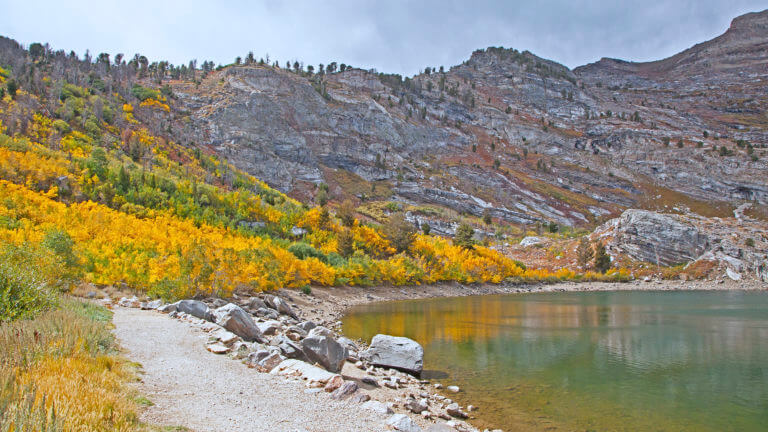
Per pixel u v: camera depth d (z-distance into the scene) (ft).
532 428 44.19
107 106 453.99
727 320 133.90
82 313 56.03
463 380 62.18
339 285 208.54
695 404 53.42
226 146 542.98
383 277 238.48
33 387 23.15
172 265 111.04
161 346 50.34
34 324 37.06
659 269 369.50
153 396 32.07
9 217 157.48
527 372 67.51
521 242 472.44
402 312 152.05
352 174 648.79
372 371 61.72
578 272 380.37
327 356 53.57
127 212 230.27
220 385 37.78
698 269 357.41
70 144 322.75
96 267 111.55
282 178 556.92
